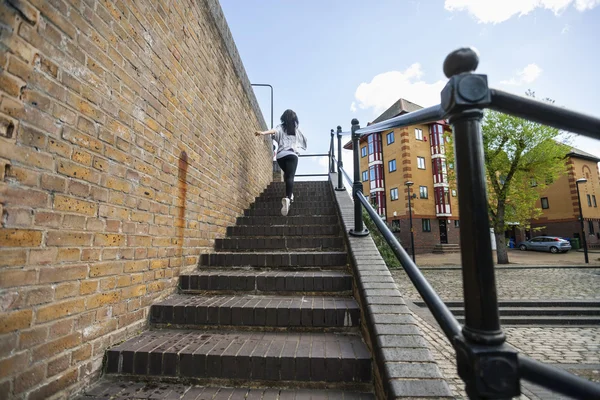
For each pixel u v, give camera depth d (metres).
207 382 1.81
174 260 2.74
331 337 2.16
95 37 1.78
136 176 2.18
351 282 2.71
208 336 2.16
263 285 2.75
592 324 6.09
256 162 6.27
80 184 1.66
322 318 2.27
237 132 4.82
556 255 21.44
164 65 2.60
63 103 1.54
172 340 2.06
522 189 15.30
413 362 1.45
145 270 2.29
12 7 1.27
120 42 2.01
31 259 1.36
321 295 2.72
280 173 11.29
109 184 1.89
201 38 3.42
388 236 1.64
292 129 4.91
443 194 23.27
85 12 1.70
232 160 4.53
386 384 1.39
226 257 3.25
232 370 1.81
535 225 29.33
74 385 1.60
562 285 9.12
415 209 23.12
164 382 1.82
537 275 11.45
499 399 0.61
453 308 6.55
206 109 3.53
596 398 0.55
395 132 25.17
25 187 1.33
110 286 1.90
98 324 1.79
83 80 1.68
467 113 0.71
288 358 1.81
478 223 0.68
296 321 2.28
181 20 2.93
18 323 1.29
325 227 4.07
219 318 2.31
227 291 2.77
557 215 27.80
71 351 1.58
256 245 3.71
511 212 15.60
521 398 3.08
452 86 0.71
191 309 2.33
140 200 2.23
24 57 1.32
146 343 1.99
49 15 1.46
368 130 2.19
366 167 29.41
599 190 29.08
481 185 0.70
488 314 0.65
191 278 2.80
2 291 1.23
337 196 4.86
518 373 0.62
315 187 7.09
